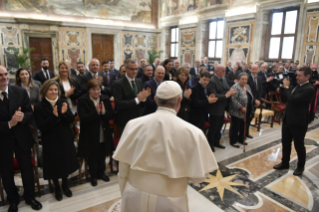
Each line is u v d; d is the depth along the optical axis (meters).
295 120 3.07
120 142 1.46
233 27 8.85
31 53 10.58
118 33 12.22
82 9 11.27
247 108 4.32
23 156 2.42
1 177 2.36
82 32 11.30
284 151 3.35
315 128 5.35
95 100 2.93
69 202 2.61
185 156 1.32
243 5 8.38
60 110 2.56
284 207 2.52
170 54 13.17
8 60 9.88
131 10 12.50
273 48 8.05
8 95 2.35
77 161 2.75
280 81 5.49
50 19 10.62
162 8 12.87
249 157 3.83
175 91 1.39
